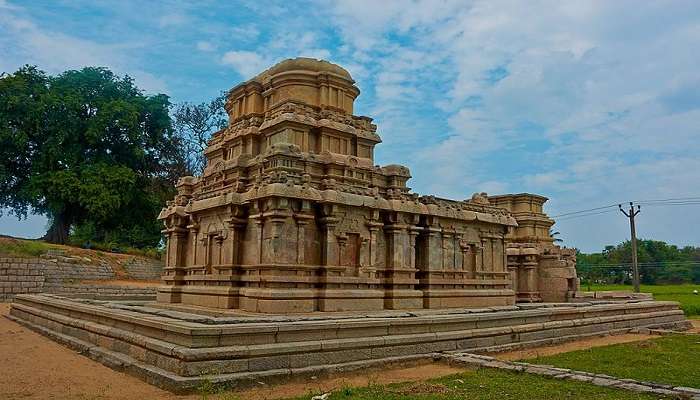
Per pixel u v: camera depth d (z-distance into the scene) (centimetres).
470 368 1345
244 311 1711
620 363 1447
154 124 5406
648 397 985
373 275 1955
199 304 1994
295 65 2203
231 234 1873
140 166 5362
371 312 1767
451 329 1602
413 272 2083
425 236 2172
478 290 2320
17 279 3622
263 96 2292
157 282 4597
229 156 2294
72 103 4694
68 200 4547
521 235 3403
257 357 1152
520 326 1808
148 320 1295
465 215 2295
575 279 3288
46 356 1464
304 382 1171
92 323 1627
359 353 1327
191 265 2167
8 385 1095
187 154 5981
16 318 2423
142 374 1155
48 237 4953
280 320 1333
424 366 1392
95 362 1372
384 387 1092
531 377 1173
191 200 2191
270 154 1842
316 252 1839
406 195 2145
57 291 3706
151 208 5234
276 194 1695
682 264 9425
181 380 1030
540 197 3512
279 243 1720
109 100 5109
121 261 4659
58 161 4719
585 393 1012
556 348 1797
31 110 4516
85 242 5934
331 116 2117
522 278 3303
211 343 1126
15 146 4569
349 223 1908
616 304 2459
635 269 4666
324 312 1730
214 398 998
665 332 2258
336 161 1958
